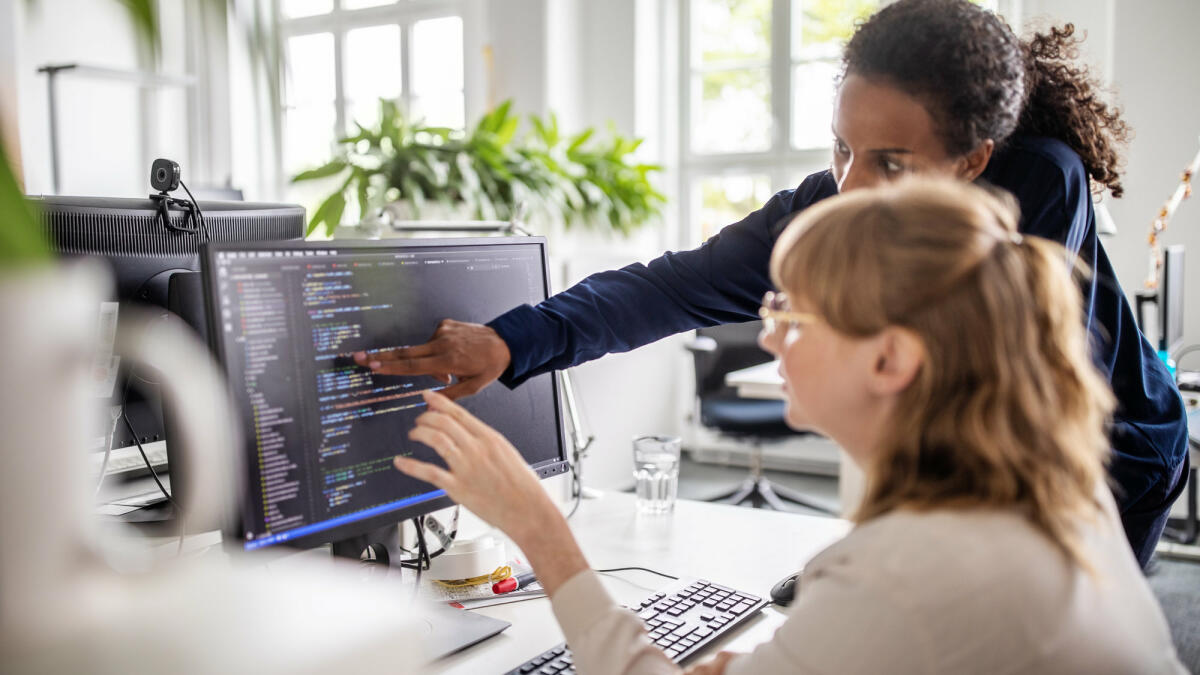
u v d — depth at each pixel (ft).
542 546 2.72
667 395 17.17
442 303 3.80
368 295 3.48
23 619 1.12
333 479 3.30
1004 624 1.98
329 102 17.20
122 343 1.49
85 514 1.17
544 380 4.29
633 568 4.62
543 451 4.25
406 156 13.34
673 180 17.37
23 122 14.14
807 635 2.12
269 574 1.40
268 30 2.15
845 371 2.24
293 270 3.22
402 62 16.46
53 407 1.11
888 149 3.32
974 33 3.24
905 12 3.33
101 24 15.42
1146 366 4.31
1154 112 12.74
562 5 15.39
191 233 4.42
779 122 16.51
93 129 15.69
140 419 4.27
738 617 3.85
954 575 2.00
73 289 1.14
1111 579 2.25
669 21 16.85
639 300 4.40
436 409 2.84
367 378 3.45
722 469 16.90
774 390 11.51
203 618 1.27
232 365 3.01
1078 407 2.26
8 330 1.07
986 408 2.12
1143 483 4.12
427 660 3.46
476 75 15.58
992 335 2.12
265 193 17.61
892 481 2.23
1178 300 11.41
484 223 6.98
